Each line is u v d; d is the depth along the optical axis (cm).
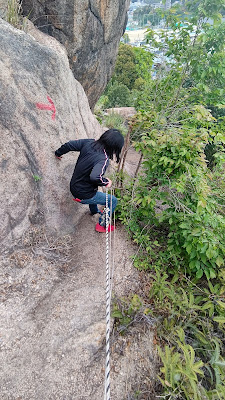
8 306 228
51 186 300
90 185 275
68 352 214
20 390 188
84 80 524
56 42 400
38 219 287
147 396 209
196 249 283
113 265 293
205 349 241
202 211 279
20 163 269
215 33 453
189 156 272
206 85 496
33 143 282
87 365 212
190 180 283
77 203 333
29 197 277
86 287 264
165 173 296
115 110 1020
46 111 301
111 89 1633
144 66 560
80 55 463
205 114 294
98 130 477
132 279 285
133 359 226
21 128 272
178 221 307
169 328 249
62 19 399
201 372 200
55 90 315
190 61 493
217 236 291
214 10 450
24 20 342
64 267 278
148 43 530
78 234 319
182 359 229
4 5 323
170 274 311
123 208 338
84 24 430
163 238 344
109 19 496
